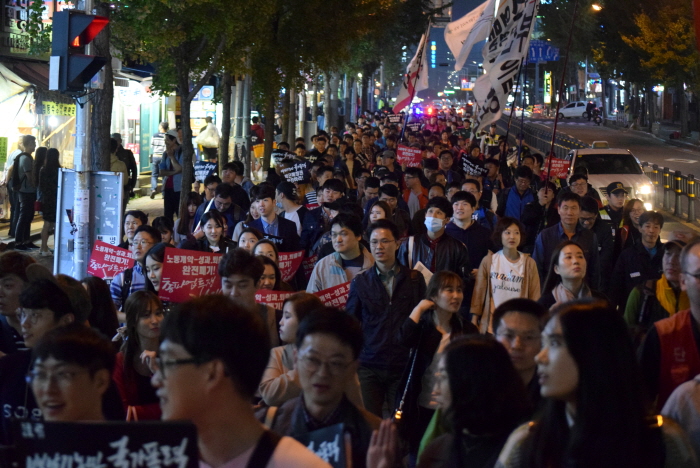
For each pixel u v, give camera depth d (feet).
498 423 10.18
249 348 8.17
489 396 10.14
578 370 9.09
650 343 13.41
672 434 9.52
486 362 10.23
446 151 51.96
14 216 54.70
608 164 67.41
